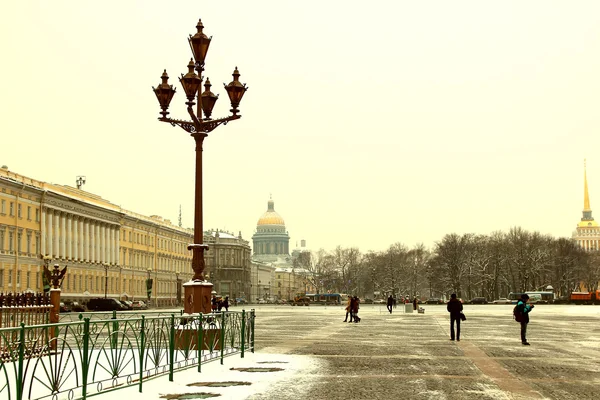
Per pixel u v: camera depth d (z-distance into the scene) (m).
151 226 148.88
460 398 17.00
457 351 30.75
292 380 20.14
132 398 16.81
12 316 24.36
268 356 27.34
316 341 37.09
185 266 173.75
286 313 95.94
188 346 22.39
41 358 14.58
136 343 18.61
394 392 17.92
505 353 29.88
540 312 98.00
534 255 172.88
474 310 107.19
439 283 186.25
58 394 15.47
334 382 19.77
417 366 24.20
